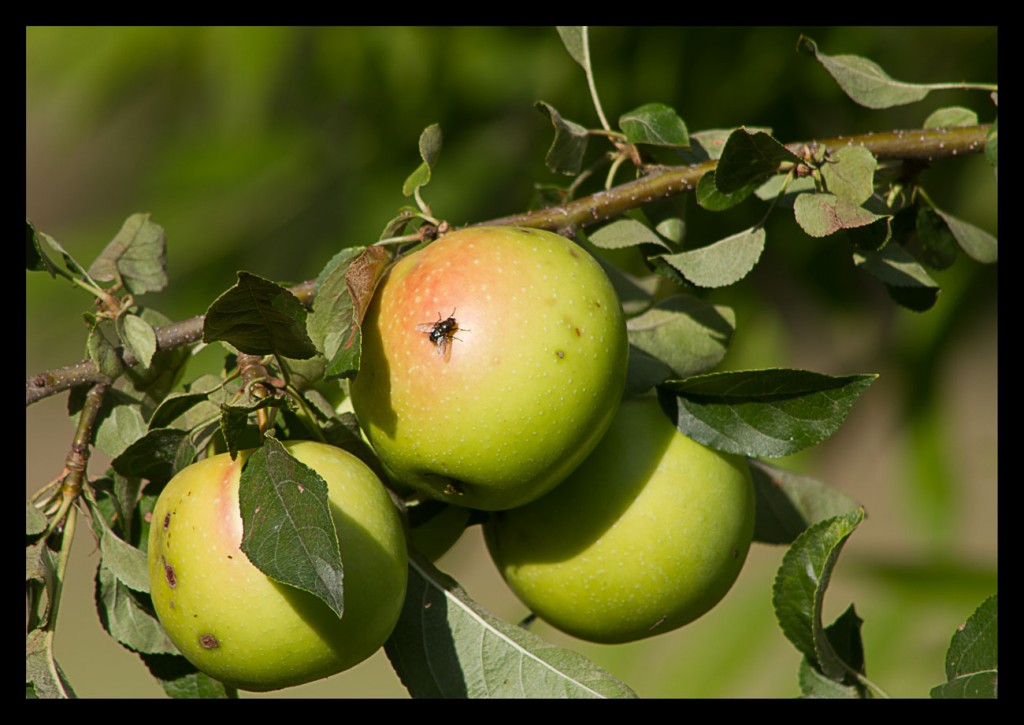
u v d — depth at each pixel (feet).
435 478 4.32
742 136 4.38
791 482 4.65
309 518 4.19
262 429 4.30
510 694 4.33
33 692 4.32
